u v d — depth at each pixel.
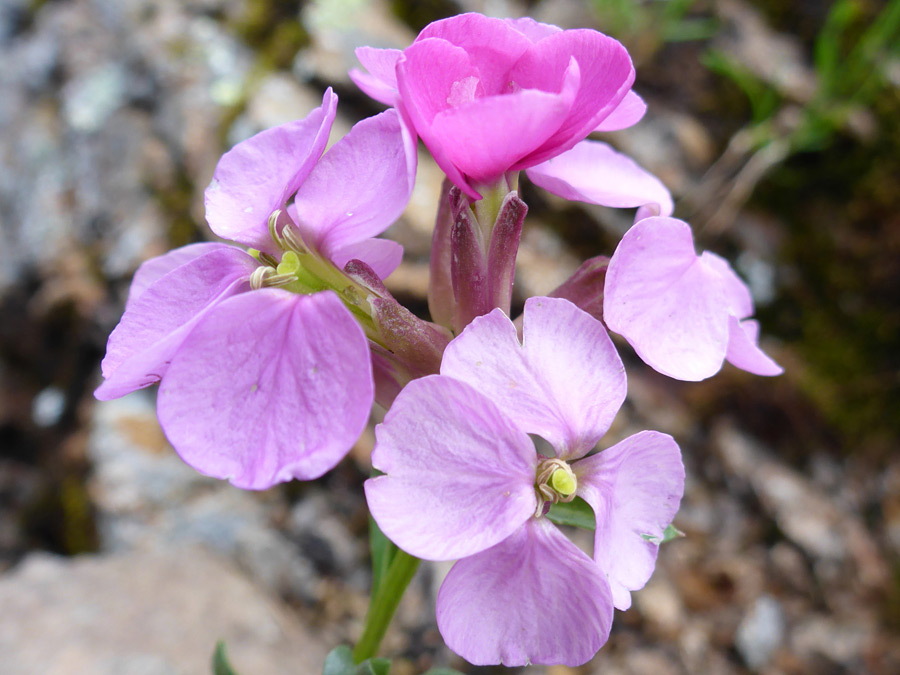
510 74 0.05
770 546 0.11
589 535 0.10
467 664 0.10
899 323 0.11
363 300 0.05
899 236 0.11
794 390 0.11
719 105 0.12
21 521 0.11
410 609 0.10
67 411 0.12
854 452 0.11
